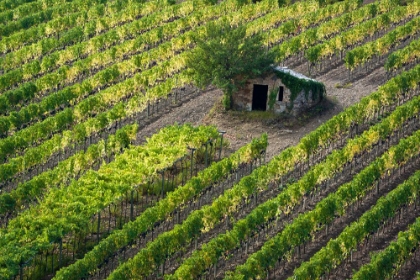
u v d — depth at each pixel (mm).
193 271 118000
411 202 137625
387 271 118750
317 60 188375
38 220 124062
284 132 164750
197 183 136875
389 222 135625
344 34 193375
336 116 156125
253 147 148625
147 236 133000
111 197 132375
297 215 137500
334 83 183500
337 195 133000
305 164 152000
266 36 198750
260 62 167375
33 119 167750
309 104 171125
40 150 148375
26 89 174125
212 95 180250
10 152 152125
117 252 126875
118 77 185000
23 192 135500
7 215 134875
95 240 131625
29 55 194875
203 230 129750
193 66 170375
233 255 127500
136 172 139500
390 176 149000
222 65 168000
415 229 124812
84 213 128000
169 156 145625
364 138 149625
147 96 168000
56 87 181500
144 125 167875
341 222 136625
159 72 179750
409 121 165875
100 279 123188
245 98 170875
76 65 183875
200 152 154750
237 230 124500
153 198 143375
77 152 153125
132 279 117812
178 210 138000
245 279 117125
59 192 132875
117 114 162750
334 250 120188
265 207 129375
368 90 179750
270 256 120312
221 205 130875
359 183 136625
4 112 171625
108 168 140250
